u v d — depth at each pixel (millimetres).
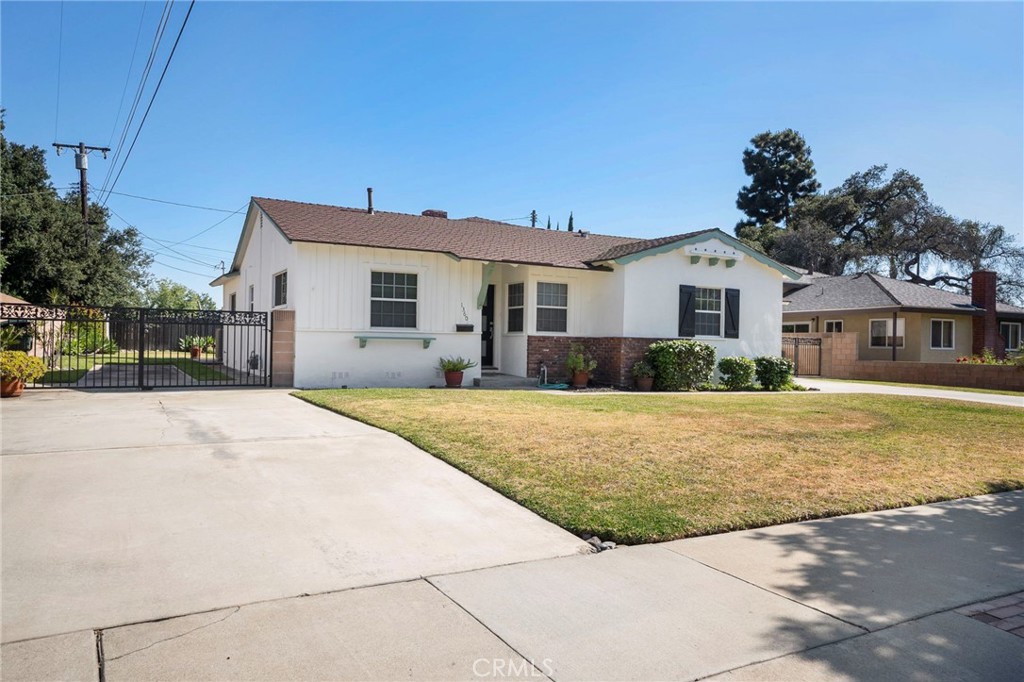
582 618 3646
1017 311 29578
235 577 3994
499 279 17969
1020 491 6832
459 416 9656
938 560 4727
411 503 5645
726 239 18266
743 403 13250
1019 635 3596
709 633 3512
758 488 6246
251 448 7375
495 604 3789
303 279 14250
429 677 2979
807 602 3943
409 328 15453
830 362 25578
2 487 5586
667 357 16641
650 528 5094
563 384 16516
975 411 12711
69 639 3180
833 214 50406
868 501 6059
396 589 3945
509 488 6016
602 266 17328
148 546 4418
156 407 10438
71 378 15648
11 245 27266
